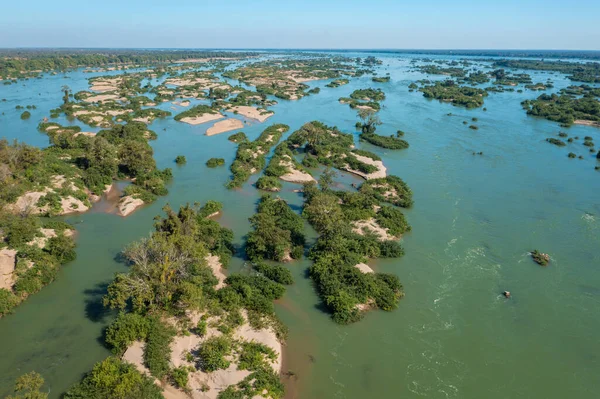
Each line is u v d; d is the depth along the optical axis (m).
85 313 48.16
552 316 50.34
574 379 41.47
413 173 99.06
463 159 109.44
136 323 42.91
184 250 50.66
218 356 39.84
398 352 44.19
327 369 41.72
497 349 45.00
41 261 54.19
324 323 48.22
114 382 36.62
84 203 75.50
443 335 46.81
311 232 69.38
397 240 67.25
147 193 80.44
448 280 57.00
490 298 53.47
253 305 49.19
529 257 63.06
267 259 60.72
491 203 82.31
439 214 77.12
